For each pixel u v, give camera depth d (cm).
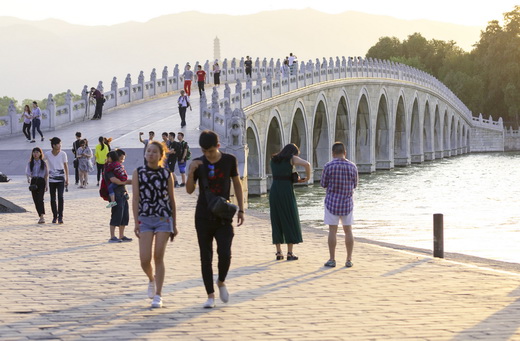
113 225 1973
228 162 1182
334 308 1162
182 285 1368
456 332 995
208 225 1165
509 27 15075
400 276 1504
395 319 1079
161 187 1182
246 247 1953
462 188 6175
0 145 4631
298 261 1712
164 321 1056
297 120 6688
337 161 1641
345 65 7825
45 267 1557
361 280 1450
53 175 2342
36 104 4744
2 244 1903
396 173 8475
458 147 13325
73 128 5169
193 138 4612
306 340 943
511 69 14788
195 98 6550
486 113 15775
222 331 992
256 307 1168
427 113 11544
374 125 8769
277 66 6875
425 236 3148
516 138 14562
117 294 1267
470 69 16212
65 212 2669
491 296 1283
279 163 1733
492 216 4138
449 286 1386
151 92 6619
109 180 1984
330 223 1636
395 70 9606
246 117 5022
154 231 1187
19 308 1142
